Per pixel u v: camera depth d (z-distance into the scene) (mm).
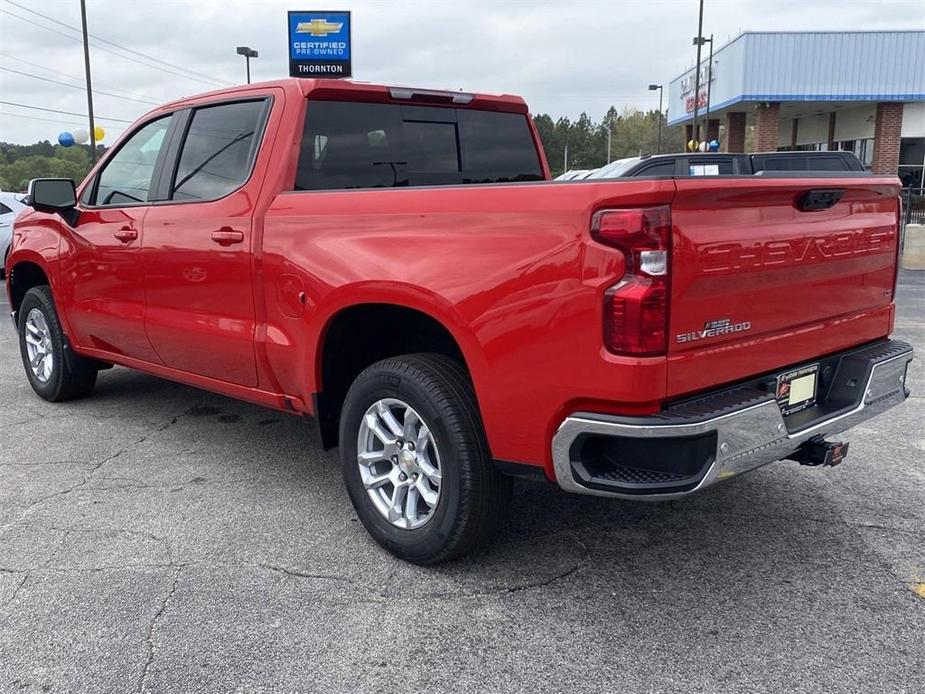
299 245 3572
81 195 5199
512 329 2834
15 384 6531
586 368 2670
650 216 2525
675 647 2803
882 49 26891
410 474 3348
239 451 4852
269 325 3822
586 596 3145
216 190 4121
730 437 2715
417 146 4375
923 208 20375
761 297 2922
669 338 2604
